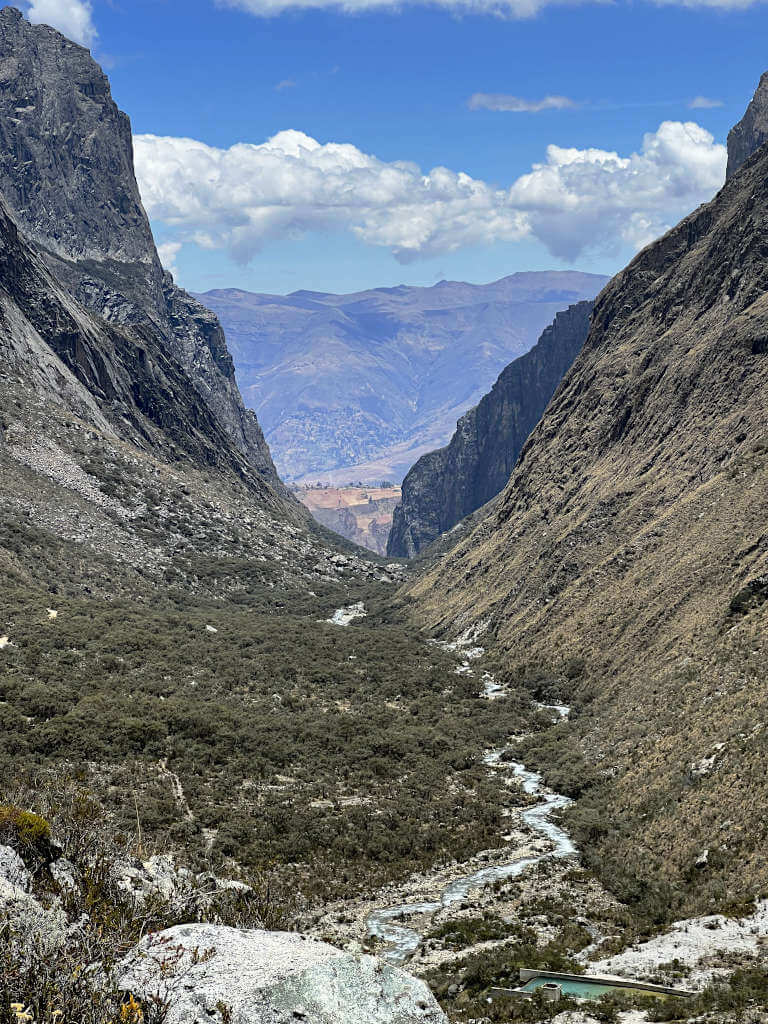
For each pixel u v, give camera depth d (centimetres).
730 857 3872
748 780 4272
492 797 5719
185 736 6203
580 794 5684
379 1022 992
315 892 4138
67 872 1323
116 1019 901
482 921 3762
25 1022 849
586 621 8538
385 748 6688
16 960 943
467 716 7938
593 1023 2455
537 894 4122
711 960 2994
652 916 3700
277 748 6259
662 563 8069
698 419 9656
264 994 976
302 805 5253
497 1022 2564
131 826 4300
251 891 1859
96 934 1047
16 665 7225
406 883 4362
